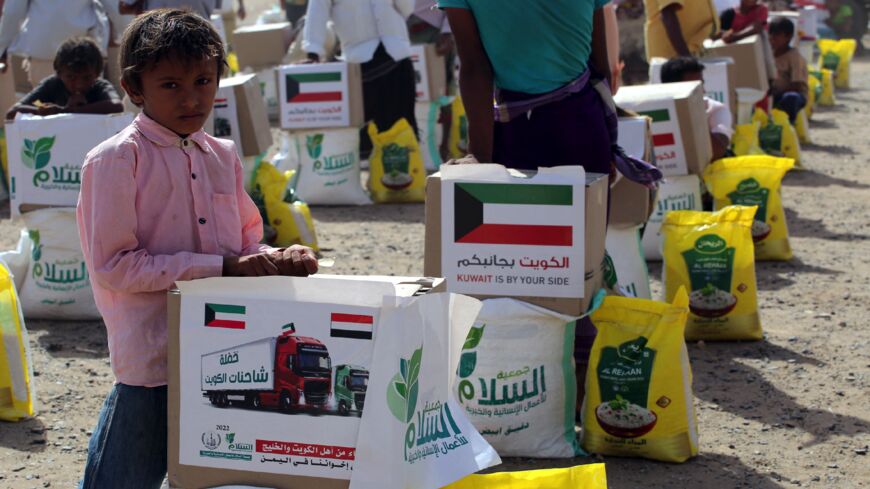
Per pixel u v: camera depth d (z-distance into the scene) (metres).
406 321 2.60
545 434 4.37
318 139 9.48
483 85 4.53
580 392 4.69
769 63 10.88
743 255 5.93
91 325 6.32
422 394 2.72
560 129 4.55
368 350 2.61
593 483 3.04
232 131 7.31
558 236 4.12
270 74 13.62
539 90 4.52
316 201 9.55
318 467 2.67
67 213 6.19
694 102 7.05
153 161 2.80
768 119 11.35
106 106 6.53
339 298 2.62
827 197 10.06
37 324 6.32
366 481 2.63
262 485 2.71
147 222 2.81
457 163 4.34
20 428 4.80
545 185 4.09
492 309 4.19
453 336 2.86
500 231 4.15
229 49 16.62
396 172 9.61
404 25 10.29
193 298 2.70
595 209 4.16
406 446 2.65
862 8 23.47
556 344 4.29
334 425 2.65
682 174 7.13
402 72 10.27
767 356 5.76
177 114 2.77
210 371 2.71
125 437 2.85
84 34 9.34
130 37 2.75
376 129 9.93
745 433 4.75
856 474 4.34
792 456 4.52
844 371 5.52
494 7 4.42
